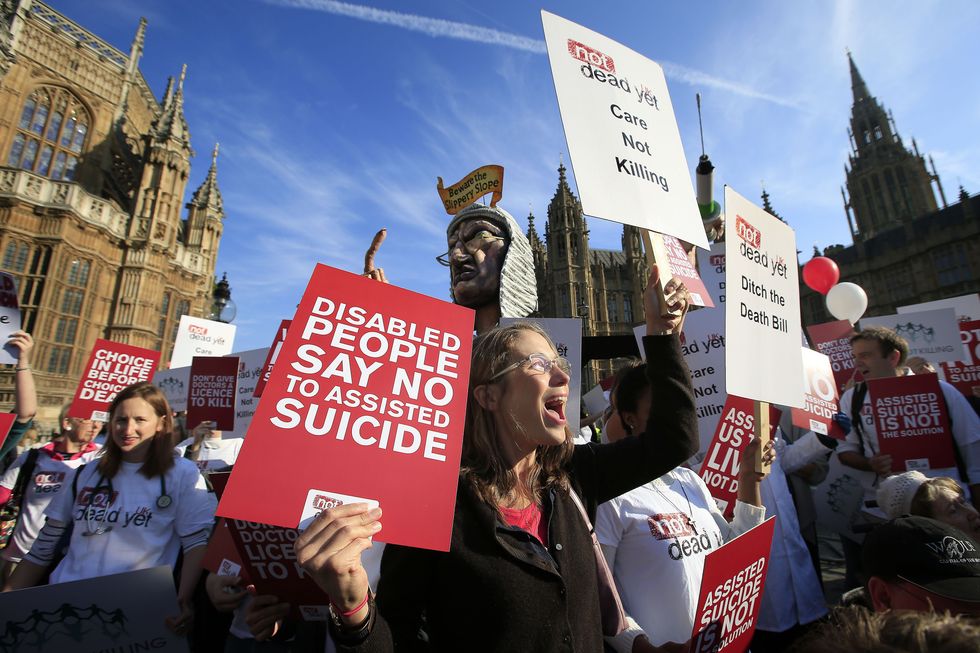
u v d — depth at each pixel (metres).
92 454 4.69
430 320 1.63
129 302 27.19
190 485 2.94
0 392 22.14
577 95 2.28
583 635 1.47
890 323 5.67
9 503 4.74
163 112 30.75
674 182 2.44
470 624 1.34
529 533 1.53
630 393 2.68
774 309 2.70
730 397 3.05
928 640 0.95
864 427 4.19
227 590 2.23
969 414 3.61
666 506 2.27
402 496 1.31
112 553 2.66
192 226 34.59
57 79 27.47
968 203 42.59
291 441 1.26
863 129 64.25
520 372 1.69
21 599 2.04
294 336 1.40
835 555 7.27
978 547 1.69
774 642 3.07
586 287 43.00
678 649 1.76
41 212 24.58
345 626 1.12
